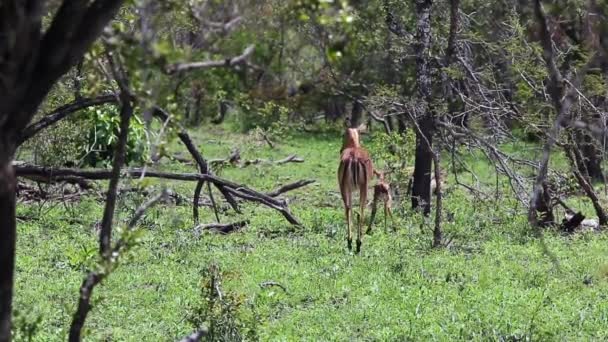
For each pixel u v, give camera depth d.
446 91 18.17
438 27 20.05
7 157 6.45
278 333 11.27
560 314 12.05
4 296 6.67
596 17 8.06
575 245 17.08
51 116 9.96
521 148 20.38
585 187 19.53
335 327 11.59
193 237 17.12
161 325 11.72
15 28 6.04
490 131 19.61
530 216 9.12
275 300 12.87
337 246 16.78
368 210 21.16
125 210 18.62
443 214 20.41
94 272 7.23
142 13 6.13
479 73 17.95
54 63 6.54
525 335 10.88
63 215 19.33
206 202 21.84
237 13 6.38
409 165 24.30
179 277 14.15
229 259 15.43
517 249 16.53
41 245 16.47
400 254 15.98
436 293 13.17
